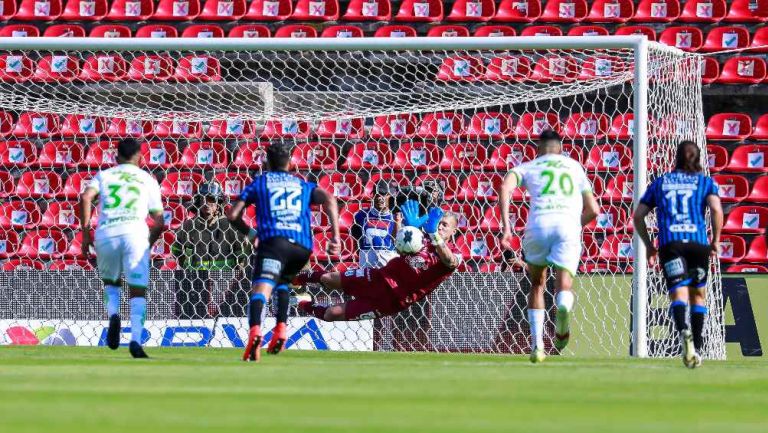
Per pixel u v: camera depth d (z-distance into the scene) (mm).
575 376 27094
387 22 72062
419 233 44344
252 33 71375
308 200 33625
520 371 29219
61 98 67500
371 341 47062
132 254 34781
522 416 16922
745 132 66000
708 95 68562
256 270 33125
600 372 29266
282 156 33719
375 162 63438
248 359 33000
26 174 62531
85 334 47562
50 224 61562
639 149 45875
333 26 71812
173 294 47312
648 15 71625
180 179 61000
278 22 72438
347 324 47062
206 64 67812
